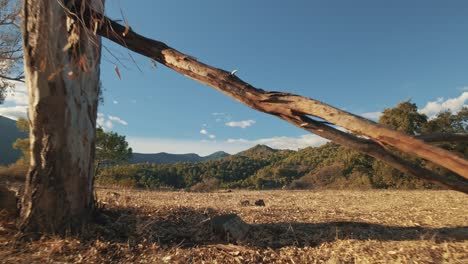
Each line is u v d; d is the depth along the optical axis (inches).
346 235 176.9
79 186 156.4
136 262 133.3
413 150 65.9
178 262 135.0
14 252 131.3
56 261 127.1
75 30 144.3
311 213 252.4
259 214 236.2
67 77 148.2
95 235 150.4
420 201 348.5
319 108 77.2
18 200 165.8
